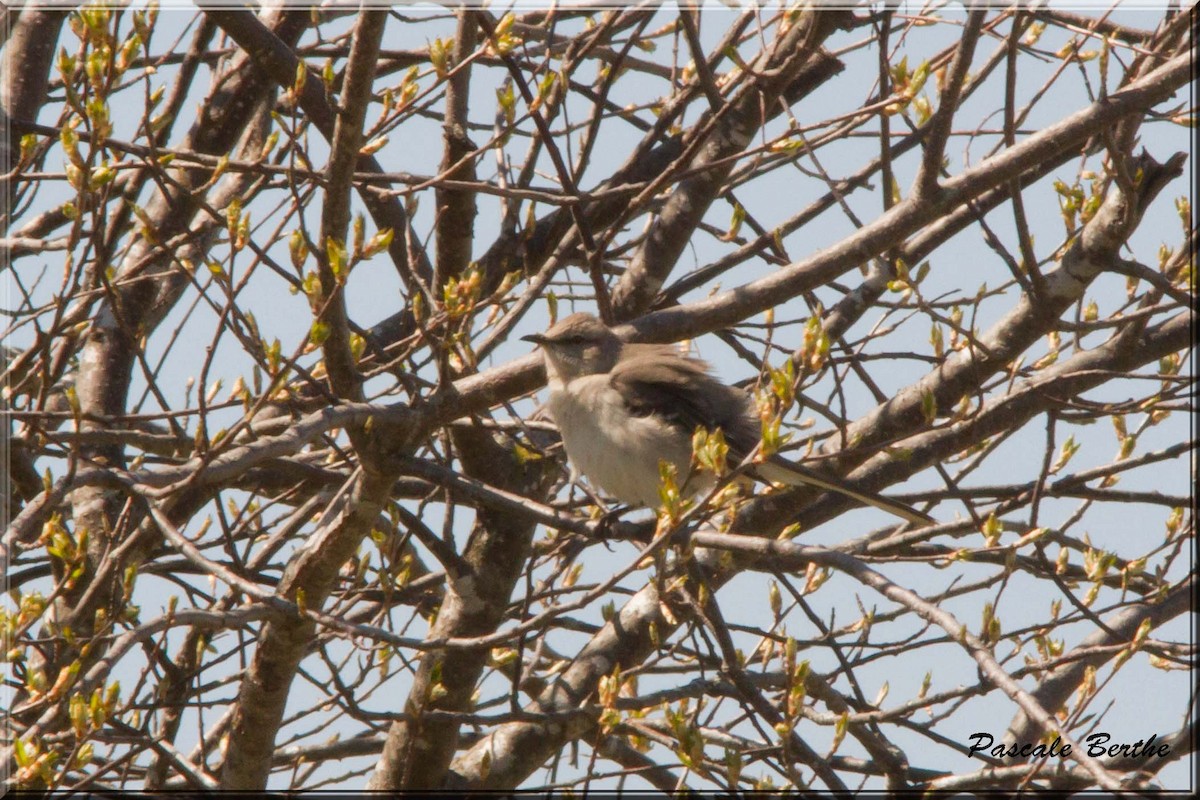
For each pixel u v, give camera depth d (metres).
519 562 12.56
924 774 10.65
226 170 9.55
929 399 9.57
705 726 10.90
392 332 13.52
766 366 11.39
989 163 10.34
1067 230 10.92
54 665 9.33
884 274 12.52
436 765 11.91
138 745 9.82
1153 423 11.83
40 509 8.20
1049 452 10.44
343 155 8.41
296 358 7.98
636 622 12.38
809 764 9.41
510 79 12.35
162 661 11.09
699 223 13.34
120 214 12.02
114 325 13.37
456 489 9.70
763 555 9.41
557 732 11.99
